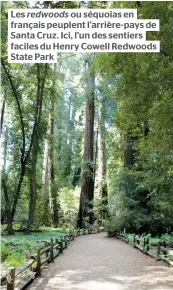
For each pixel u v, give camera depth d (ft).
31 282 31.12
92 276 34.14
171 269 37.96
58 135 155.53
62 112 165.37
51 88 89.66
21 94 86.38
